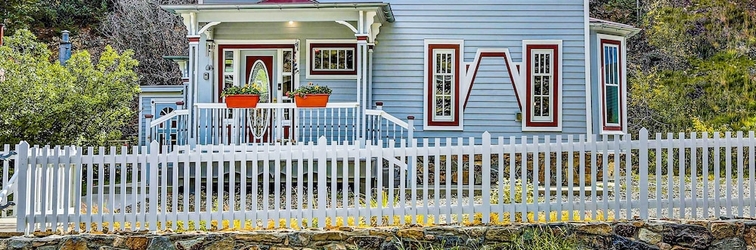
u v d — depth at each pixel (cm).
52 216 733
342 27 1423
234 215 746
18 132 1401
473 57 1418
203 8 1244
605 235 746
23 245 712
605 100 1474
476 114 1414
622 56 1520
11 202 727
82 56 1583
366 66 1295
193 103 1252
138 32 2900
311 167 752
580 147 763
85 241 718
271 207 1023
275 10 1261
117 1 3031
